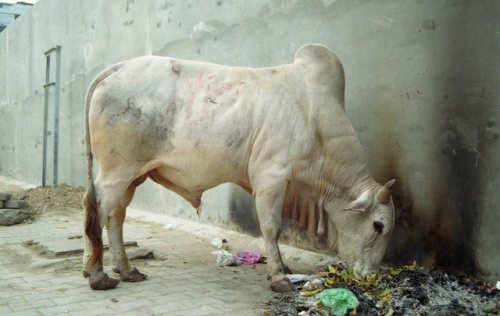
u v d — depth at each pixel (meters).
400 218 4.08
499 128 3.39
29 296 3.36
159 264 4.44
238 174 3.74
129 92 3.59
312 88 3.74
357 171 3.78
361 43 4.36
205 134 3.58
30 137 12.08
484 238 3.48
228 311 3.11
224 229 5.86
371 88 4.29
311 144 3.69
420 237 3.93
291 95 3.70
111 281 3.56
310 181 3.79
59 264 4.25
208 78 3.72
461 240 3.63
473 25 3.54
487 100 3.46
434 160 3.81
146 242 5.44
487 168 3.46
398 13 4.05
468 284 3.43
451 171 3.70
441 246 3.77
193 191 3.92
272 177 3.56
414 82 3.95
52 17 10.83
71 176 9.88
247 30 5.62
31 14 12.05
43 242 5.04
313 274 4.05
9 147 13.61
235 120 3.59
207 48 6.27
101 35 8.83
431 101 3.83
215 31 6.12
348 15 4.47
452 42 3.68
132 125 3.57
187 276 4.02
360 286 3.46
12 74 13.31
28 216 6.80
